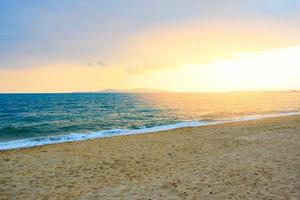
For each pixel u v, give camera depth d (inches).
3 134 703.1
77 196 244.5
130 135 615.8
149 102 2763.3
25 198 240.8
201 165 340.2
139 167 337.7
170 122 957.2
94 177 299.7
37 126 873.5
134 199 235.6
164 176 299.1
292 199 228.8
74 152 431.8
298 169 315.3
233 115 1197.7
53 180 290.7
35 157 399.5
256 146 452.4
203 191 251.6
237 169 319.3
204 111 1480.1
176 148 450.9
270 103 2321.6
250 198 232.4
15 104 2425.0
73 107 1988.2
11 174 313.4
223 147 450.6
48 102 2829.7
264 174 297.9
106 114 1358.3
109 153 421.1
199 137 561.9
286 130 637.9
